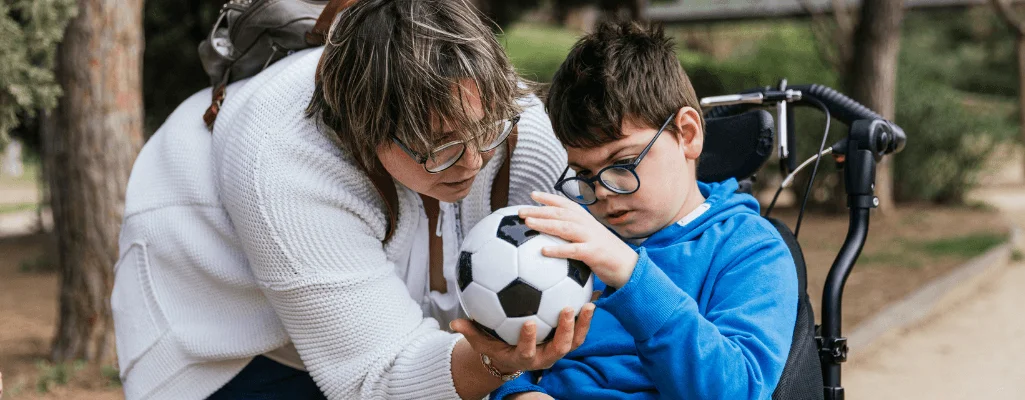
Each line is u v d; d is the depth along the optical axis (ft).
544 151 6.61
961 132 40.40
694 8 47.50
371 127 5.08
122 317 6.83
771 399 5.36
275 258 5.60
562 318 4.68
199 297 6.48
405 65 4.84
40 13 13.30
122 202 16.39
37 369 16.58
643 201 5.69
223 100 6.53
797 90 8.14
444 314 6.64
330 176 5.76
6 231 43.91
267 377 6.67
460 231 6.61
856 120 7.50
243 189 5.60
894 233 32.48
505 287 4.71
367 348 5.72
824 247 28.84
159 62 30.81
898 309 19.99
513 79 5.28
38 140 34.60
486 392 5.46
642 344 5.05
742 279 5.66
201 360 6.45
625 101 5.47
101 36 15.93
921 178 41.34
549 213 4.85
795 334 5.92
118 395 14.99
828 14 38.55
